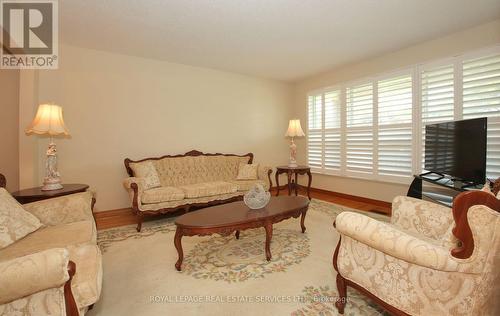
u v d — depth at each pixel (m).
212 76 4.49
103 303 1.60
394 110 3.74
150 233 2.88
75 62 3.37
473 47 2.94
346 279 1.48
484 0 2.37
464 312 1.01
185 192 3.29
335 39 3.23
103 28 2.86
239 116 4.84
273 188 5.34
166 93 4.04
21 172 3.01
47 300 0.94
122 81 3.69
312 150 5.15
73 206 1.94
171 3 2.36
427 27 2.93
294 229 2.91
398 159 3.71
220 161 4.31
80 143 3.42
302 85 5.35
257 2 2.36
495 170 2.76
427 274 1.10
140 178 3.19
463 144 2.46
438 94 3.26
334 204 4.06
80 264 1.25
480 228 0.95
